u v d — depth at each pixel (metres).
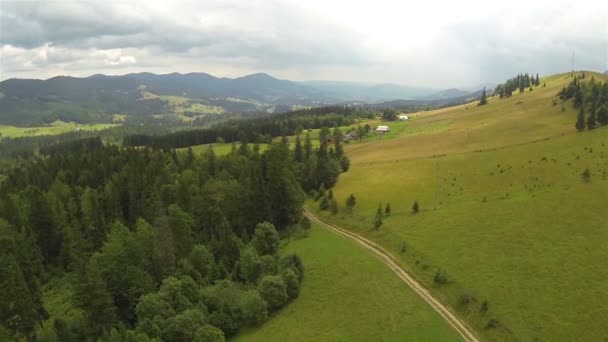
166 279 88.06
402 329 68.94
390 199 131.12
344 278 88.38
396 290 80.44
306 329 75.38
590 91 192.12
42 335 80.44
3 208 133.38
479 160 147.00
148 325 76.69
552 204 94.06
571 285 68.88
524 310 66.81
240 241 109.19
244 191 128.62
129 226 134.25
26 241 112.69
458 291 76.12
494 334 64.75
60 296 107.81
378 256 96.75
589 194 93.81
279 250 111.31
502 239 86.88
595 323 60.84
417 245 95.69
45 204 125.81
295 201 126.62
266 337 76.19
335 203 132.88
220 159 181.50
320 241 111.25
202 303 84.50
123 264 95.06
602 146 124.75
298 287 88.06
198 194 134.62
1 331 77.69
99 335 82.06
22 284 88.12
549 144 141.50
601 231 80.00
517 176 122.44
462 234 93.94
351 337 69.88
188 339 75.44
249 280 95.25
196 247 102.94
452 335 65.75
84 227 131.88
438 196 125.00
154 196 129.00
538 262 76.62
